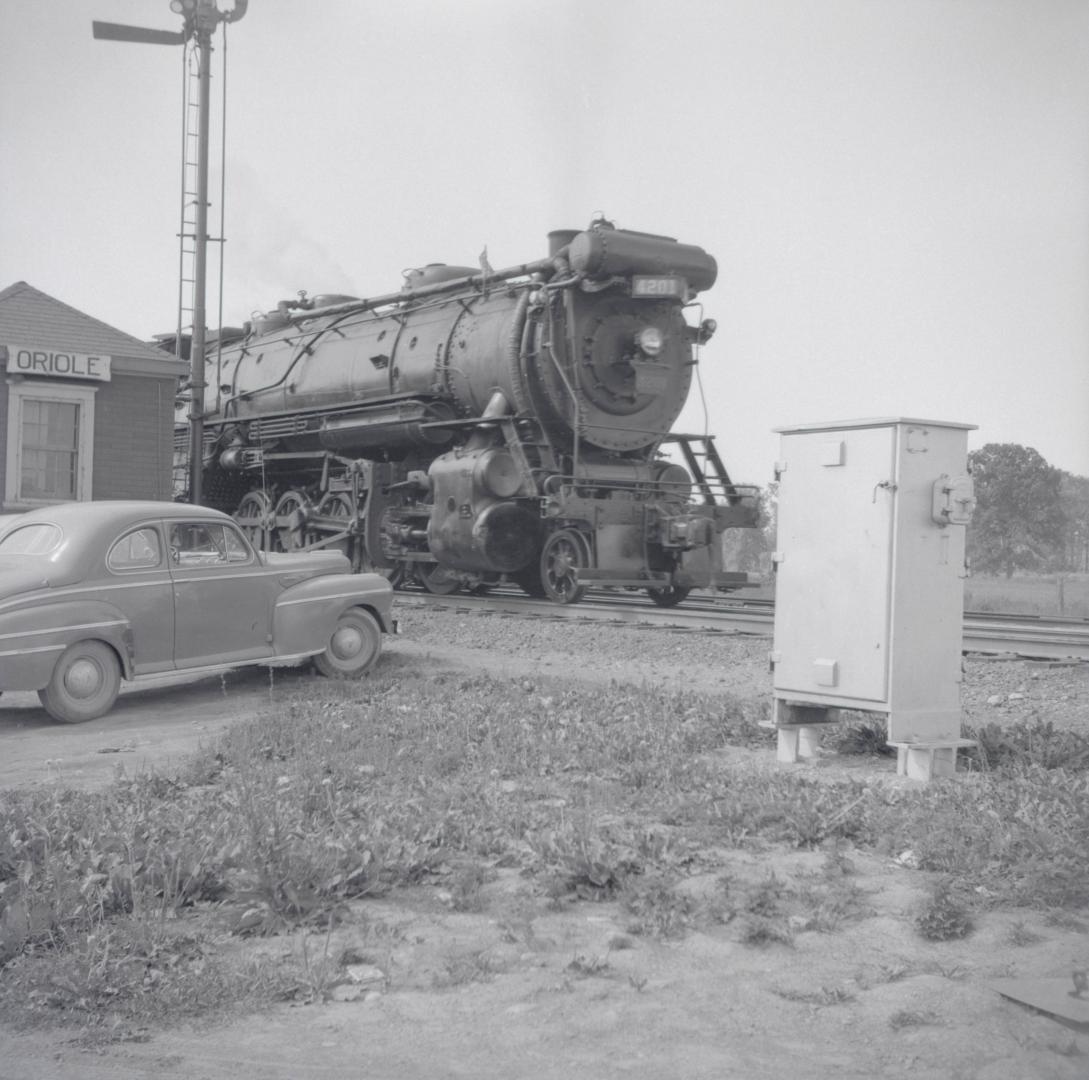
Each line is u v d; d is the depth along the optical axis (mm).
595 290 16641
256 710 9906
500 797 6355
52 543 9742
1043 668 10586
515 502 17094
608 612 15898
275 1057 3580
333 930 4605
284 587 10820
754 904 4719
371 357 19922
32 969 4219
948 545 6992
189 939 4480
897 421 6809
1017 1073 3395
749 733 8242
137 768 7594
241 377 23562
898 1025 3730
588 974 4148
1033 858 5094
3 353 17984
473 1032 3721
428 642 14148
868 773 7082
